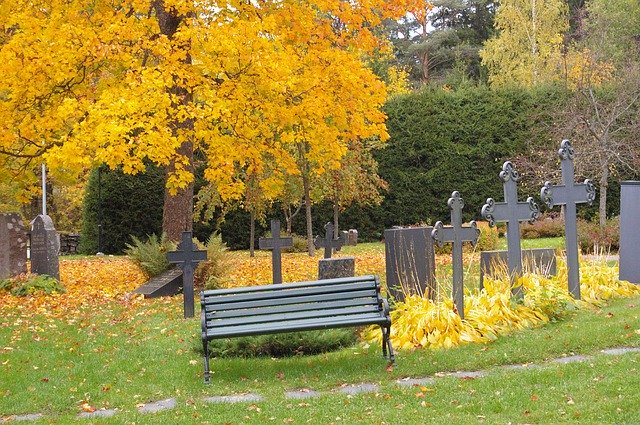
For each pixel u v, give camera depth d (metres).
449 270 15.38
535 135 27.41
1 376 8.23
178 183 13.82
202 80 13.84
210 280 14.33
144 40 13.42
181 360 8.74
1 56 13.06
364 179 26.55
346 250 25.14
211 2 14.05
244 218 28.64
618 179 27.77
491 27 50.19
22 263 15.80
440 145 29.48
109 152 12.43
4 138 13.70
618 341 8.45
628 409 6.04
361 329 9.48
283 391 7.38
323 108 14.26
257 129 14.77
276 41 13.87
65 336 10.27
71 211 34.91
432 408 6.55
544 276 10.95
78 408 7.18
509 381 7.13
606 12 36.31
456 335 8.83
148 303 13.10
